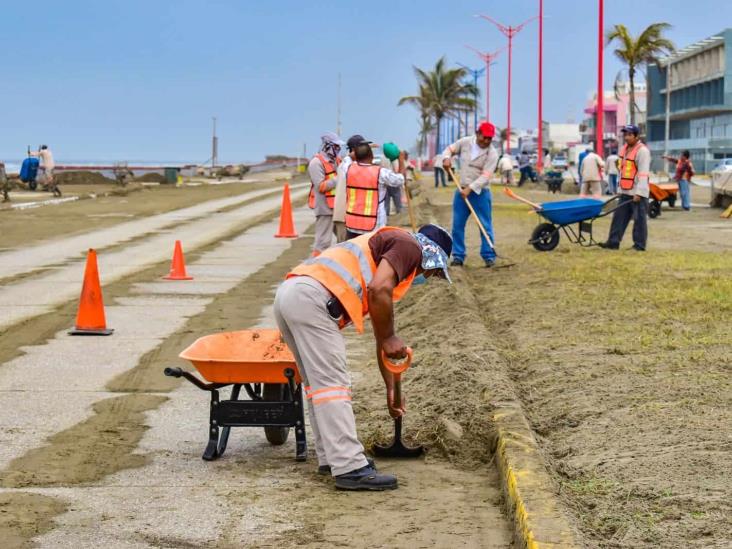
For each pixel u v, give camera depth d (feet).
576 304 41.86
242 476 22.86
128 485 22.12
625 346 32.86
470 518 19.93
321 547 18.40
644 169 63.46
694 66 330.54
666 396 26.20
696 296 42.78
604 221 92.89
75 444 25.35
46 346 38.22
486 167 55.98
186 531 19.25
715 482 19.62
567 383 28.58
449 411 26.27
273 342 25.27
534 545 16.74
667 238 76.74
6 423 27.35
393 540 18.72
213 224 101.35
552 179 172.86
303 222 104.83
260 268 63.41
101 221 104.01
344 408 21.83
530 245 69.15
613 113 440.45
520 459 21.09
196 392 31.12
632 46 253.03
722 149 298.97
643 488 19.61
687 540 17.11
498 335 37.29
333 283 21.75
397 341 21.75
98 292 40.65
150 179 230.89
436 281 47.88
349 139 43.96
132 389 31.45
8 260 67.77
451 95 345.10
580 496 19.81
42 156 160.35
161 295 51.47
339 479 21.72
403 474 22.85
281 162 454.40
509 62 294.87
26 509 20.40
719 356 30.66
